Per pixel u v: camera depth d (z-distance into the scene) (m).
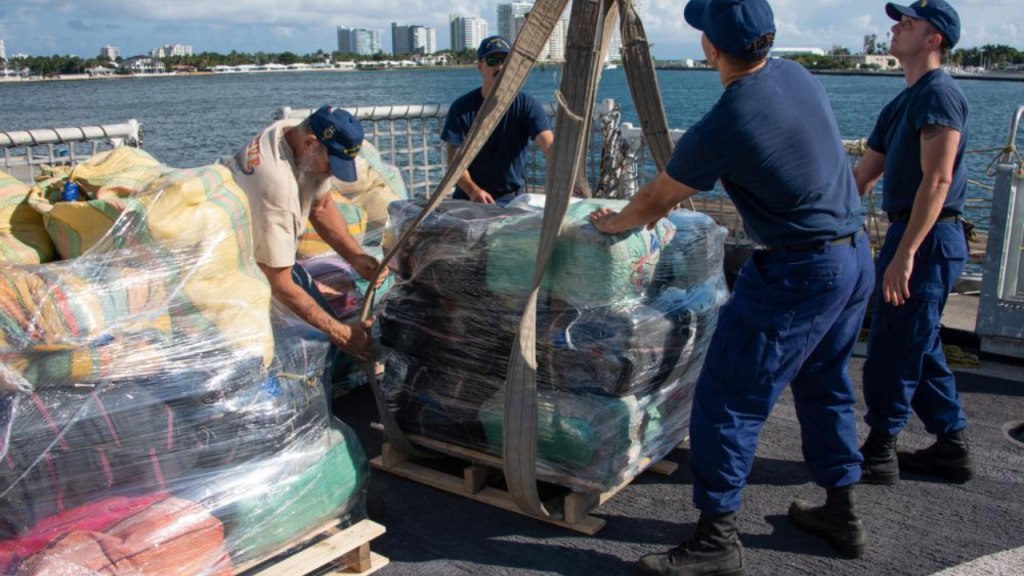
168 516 2.47
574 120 2.82
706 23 2.64
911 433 4.09
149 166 3.79
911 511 3.34
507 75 2.97
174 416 2.59
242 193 3.06
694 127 2.65
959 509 3.35
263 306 2.94
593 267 2.99
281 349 2.97
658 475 3.66
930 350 3.42
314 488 2.84
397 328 3.54
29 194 3.40
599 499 3.28
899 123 3.37
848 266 2.71
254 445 2.72
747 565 2.97
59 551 2.32
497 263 3.18
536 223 3.12
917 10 3.24
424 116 6.67
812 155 2.61
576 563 3.00
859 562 2.98
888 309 3.39
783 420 4.27
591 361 3.07
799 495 3.48
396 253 3.47
